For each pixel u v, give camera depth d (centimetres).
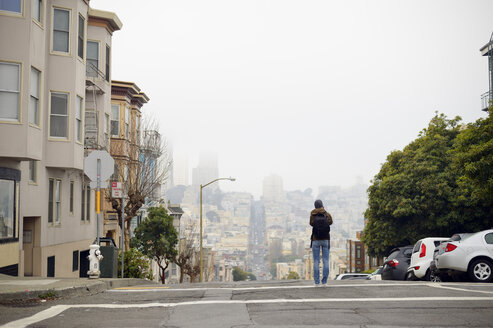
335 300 1049
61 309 983
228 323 824
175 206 7181
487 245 1633
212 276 11706
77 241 2780
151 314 924
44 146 2308
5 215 1862
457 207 3678
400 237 3944
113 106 3703
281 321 834
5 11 1883
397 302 1010
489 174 2717
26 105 1888
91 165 1566
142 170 3584
